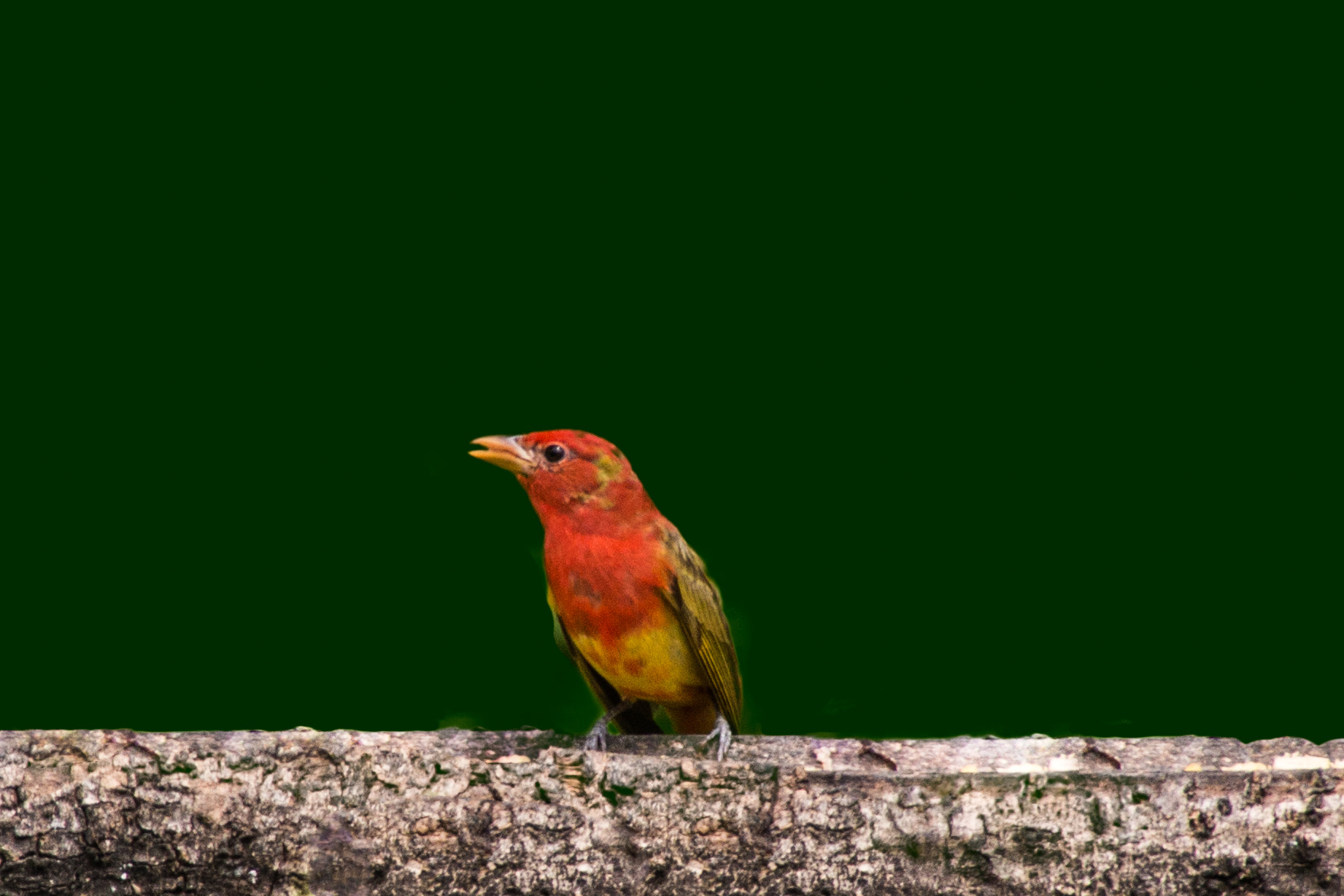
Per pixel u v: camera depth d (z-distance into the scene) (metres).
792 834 5.75
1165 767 5.88
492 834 5.80
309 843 5.79
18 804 5.75
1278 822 5.52
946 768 5.99
